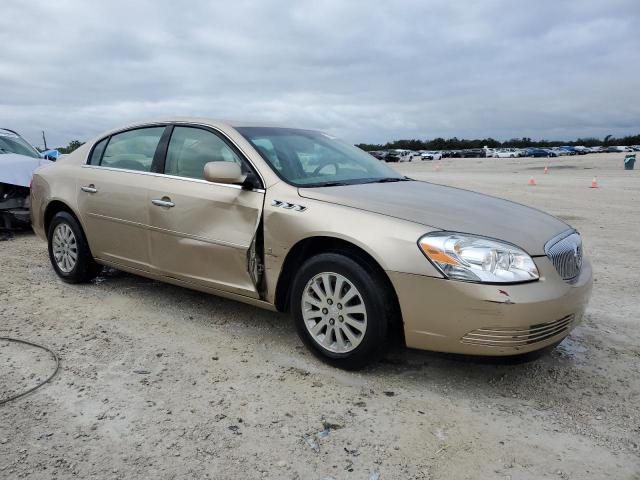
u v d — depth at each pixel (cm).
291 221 359
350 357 343
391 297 330
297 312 367
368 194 371
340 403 313
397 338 341
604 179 2439
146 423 287
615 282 588
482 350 308
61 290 514
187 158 436
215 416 296
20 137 934
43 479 241
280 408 306
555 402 321
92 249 502
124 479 243
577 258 359
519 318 301
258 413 300
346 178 425
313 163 427
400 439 278
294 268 379
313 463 257
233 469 252
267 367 358
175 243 426
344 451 267
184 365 358
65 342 391
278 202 370
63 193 517
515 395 328
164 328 422
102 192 481
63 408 300
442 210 349
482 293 300
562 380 350
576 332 436
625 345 411
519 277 307
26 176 777
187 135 446
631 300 523
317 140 473
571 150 8369
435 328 314
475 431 287
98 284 534
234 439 275
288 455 263
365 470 253
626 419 303
